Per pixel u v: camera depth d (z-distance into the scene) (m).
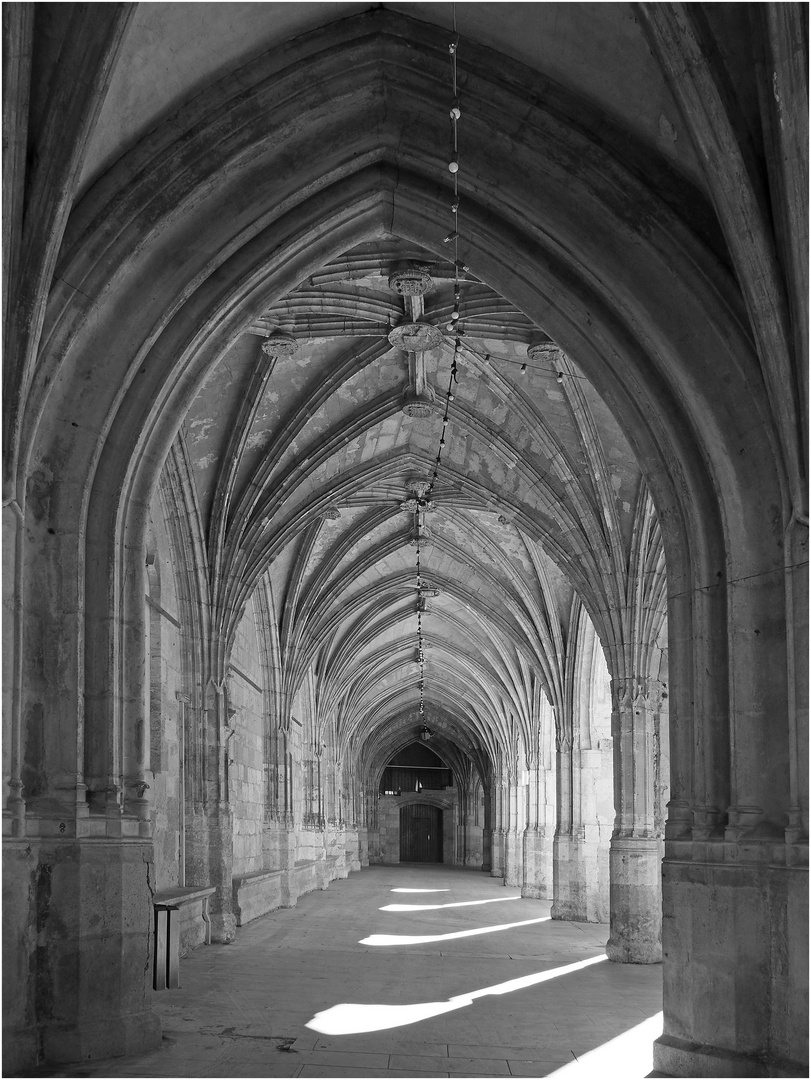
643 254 9.54
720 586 9.27
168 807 16.16
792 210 7.58
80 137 8.13
